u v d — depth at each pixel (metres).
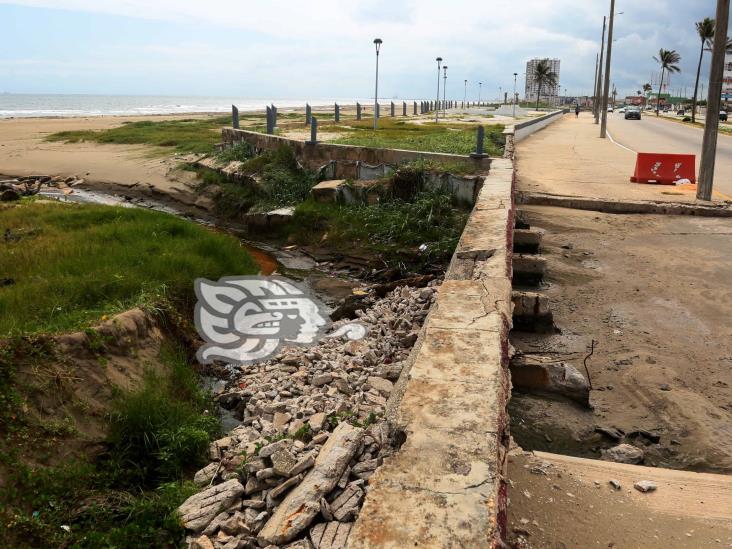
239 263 9.95
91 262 8.13
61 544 3.87
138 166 21.62
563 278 8.23
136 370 5.82
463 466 2.66
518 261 7.98
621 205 12.15
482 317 4.32
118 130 31.80
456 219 11.91
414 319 7.83
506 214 8.30
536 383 5.28
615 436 4.62
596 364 5.78
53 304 6.44
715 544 3.14
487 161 13.27
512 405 5.12
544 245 9.77
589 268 8.66
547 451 4.51
